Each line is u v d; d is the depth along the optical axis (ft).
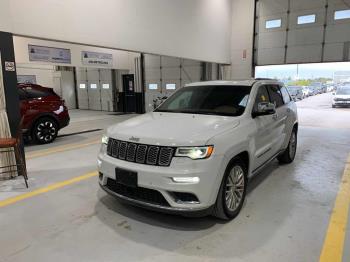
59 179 14.82
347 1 35.60
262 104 12.17
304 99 79.92
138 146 9.43
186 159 8.74
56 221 10.25
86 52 38.93
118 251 8.42
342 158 18.47
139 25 27.84
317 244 8.64
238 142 9.98
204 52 38.65
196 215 8.95
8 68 14.69
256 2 42.34
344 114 44.78
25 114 23.15
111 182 10.37
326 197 12.15
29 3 18.88
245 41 43.86
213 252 8.30
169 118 11.56
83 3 22.43
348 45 36.27
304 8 38.73
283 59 41.29
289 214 10.61
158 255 8.20
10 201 12.05
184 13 33.96
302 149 21.11
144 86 50.42
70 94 61.57
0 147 13.25
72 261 7.98
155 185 8.87
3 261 8.00
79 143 24.72
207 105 12.70
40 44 32.86
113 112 53.72
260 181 14.16
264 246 8.57
